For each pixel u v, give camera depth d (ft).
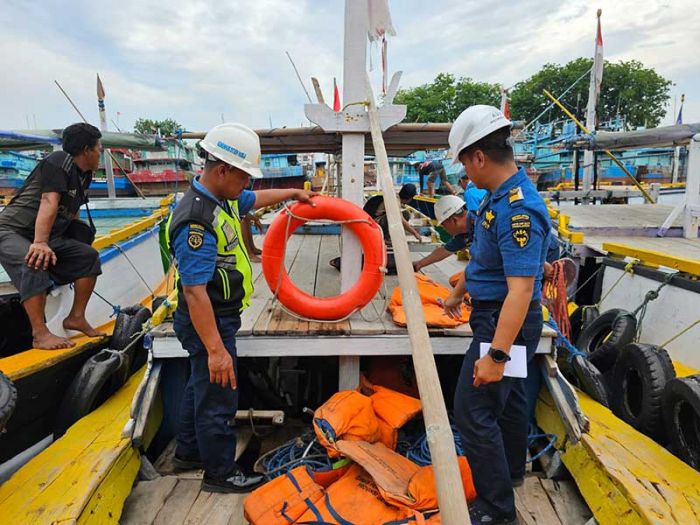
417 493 6.72
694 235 19.66
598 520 6.91
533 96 132.67
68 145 10.08
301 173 69.26
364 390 9.57
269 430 10.27
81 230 11.16
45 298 10.03
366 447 7.69
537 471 8.93
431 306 9.73
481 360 5.88
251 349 8.95
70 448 7.50
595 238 19.75
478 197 13.70
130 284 15.26
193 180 7.08
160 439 9.68
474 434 6.49
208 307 6.58
